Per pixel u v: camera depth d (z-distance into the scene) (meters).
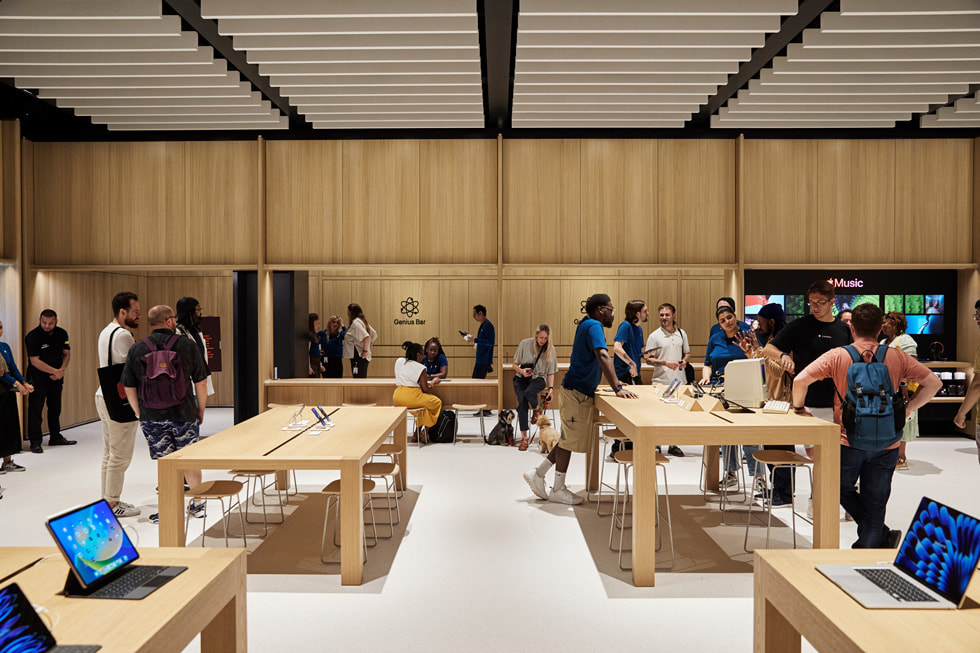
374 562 3.77
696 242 7.46
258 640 2.83
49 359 7.09
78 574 1.69
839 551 2.08
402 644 2.80
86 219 7.51
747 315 8.39
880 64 5.73
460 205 7.50
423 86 6.29
